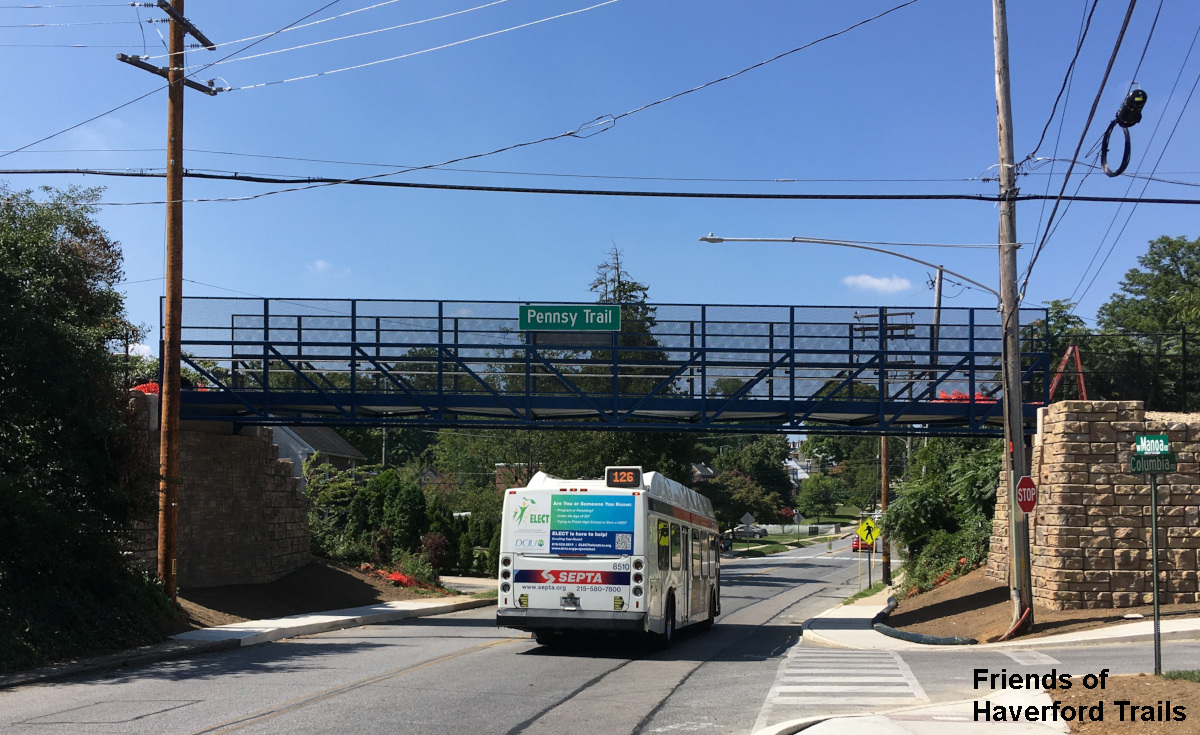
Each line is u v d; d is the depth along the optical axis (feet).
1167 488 60.23
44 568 48.57
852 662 47.55
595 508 50.98
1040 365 71.77
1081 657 44.98
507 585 51.03
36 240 50.52
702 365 72.23
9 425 48.65
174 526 57.82
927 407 73.05
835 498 477.36
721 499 201.46
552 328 72.33
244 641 54.19
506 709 32.55
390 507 141.38
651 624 50.90
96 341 52.29
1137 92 42.91
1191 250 180.24
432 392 73.26
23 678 38.34
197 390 72.38
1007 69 57.06
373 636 60.80
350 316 73.51
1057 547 60.80
